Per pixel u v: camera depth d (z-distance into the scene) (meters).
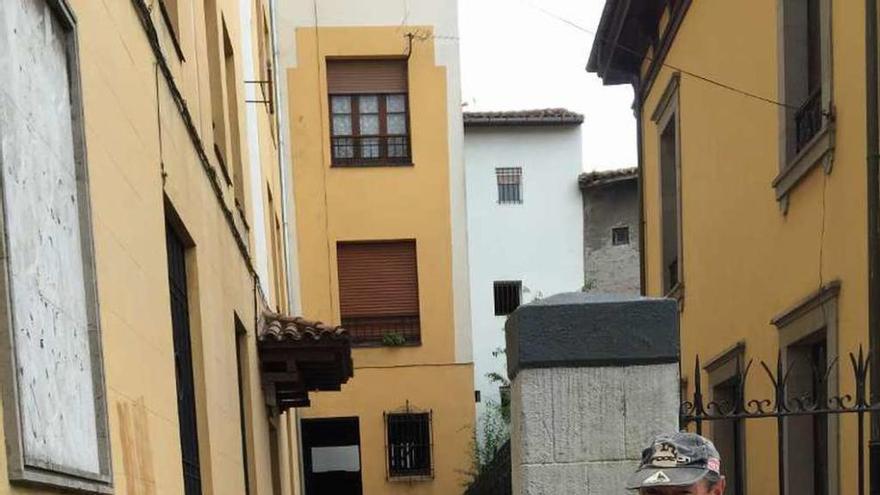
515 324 3.76
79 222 2.91
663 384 3.69
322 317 16.73
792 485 6.86
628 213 26.23
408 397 16.69
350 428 18.97
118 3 3.72
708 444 2.78
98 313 2.95
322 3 17.06
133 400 3.50
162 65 4.55
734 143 8.39
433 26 17.23
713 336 9.13
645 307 3.71
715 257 9.05
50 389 2.44
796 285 6.86
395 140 17.23
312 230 16.83
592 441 3.67
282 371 9.42
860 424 3.77
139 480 3.51
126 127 3.75
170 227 5.05
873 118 5.48
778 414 3.80
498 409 19.25
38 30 2.61
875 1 5.50
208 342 5.73
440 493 16.50
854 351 5.80
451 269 17.02
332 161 17.05
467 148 26.36
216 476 5.61
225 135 7.45
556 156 26.55
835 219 6.13
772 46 7.32
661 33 11.16
